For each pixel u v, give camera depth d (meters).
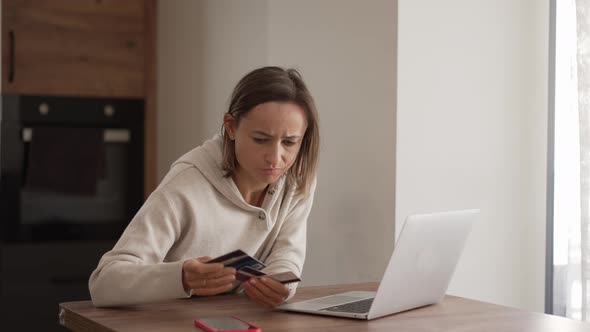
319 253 2.69
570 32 2.42
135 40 3.85
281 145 1.66
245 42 3.11
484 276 2.49
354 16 2.48
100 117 3.77
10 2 3.59
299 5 2.76
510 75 2.50
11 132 3.57
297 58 2.79
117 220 3.78
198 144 3.47
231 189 1.79
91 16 3.75
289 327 1.44
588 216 2.24
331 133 2.61
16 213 3.56
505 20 2.48
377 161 2.38
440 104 2.37
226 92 3.24
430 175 2.36
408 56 2.31
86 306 1.61
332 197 2.61
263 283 1.57
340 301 1.67
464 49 2.41
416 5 2.32
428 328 1.47
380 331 1.43
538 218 2.56
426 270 1.62
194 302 1.67
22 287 3.45
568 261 2.42
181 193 1.72
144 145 3.87
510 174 2.51
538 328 1.49
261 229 1.86
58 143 3.62
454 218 1.64
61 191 3.63
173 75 3.72
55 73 3.69
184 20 3.62
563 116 2.47
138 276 1.55
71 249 3.54
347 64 2.51
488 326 1.50
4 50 3.59
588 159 2.24
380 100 2.37
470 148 2.44
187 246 1.78
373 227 2.40
